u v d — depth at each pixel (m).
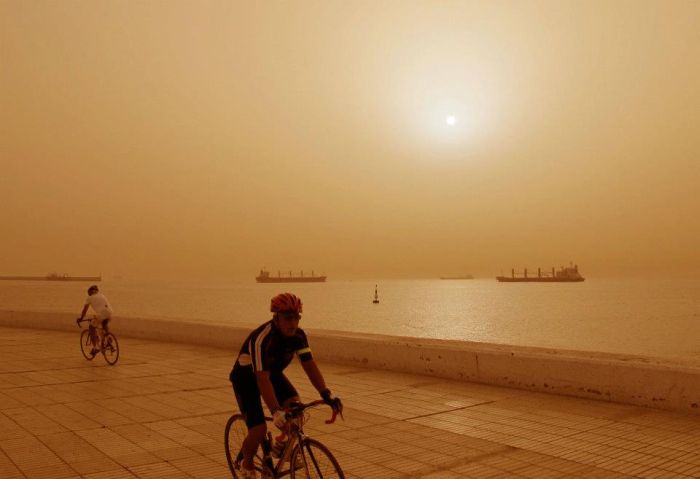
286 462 4.05
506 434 6.32
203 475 5.15
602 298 160.38
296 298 3.87
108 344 11.45
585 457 5.54
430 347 9.73
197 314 94.19
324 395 3.87
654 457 5.51
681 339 62.12
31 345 14.58
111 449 5.91
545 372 8.31
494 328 72.25
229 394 8.62
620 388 7.57
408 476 5.07
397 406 7.65
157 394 8.61
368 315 93.69
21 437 6.34
